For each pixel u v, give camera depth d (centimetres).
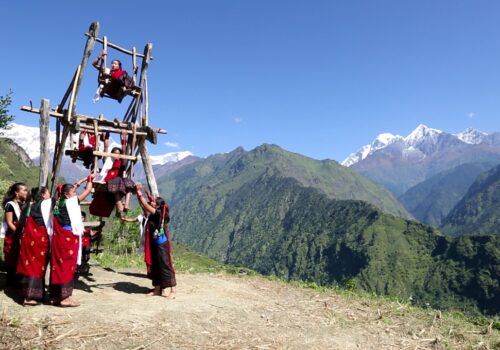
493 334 941
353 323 920
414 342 843
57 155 1012
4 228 871
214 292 1054
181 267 1579
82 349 627
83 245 962
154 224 942
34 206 793
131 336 686
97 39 991
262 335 773
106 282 1059
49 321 701
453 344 852
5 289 852
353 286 1406
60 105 1001
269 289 1196
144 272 1293
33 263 771
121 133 1023
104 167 975
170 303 882
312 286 1339
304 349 738
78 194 881
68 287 783
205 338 724
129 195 966
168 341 689
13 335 641
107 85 1018
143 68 1076
